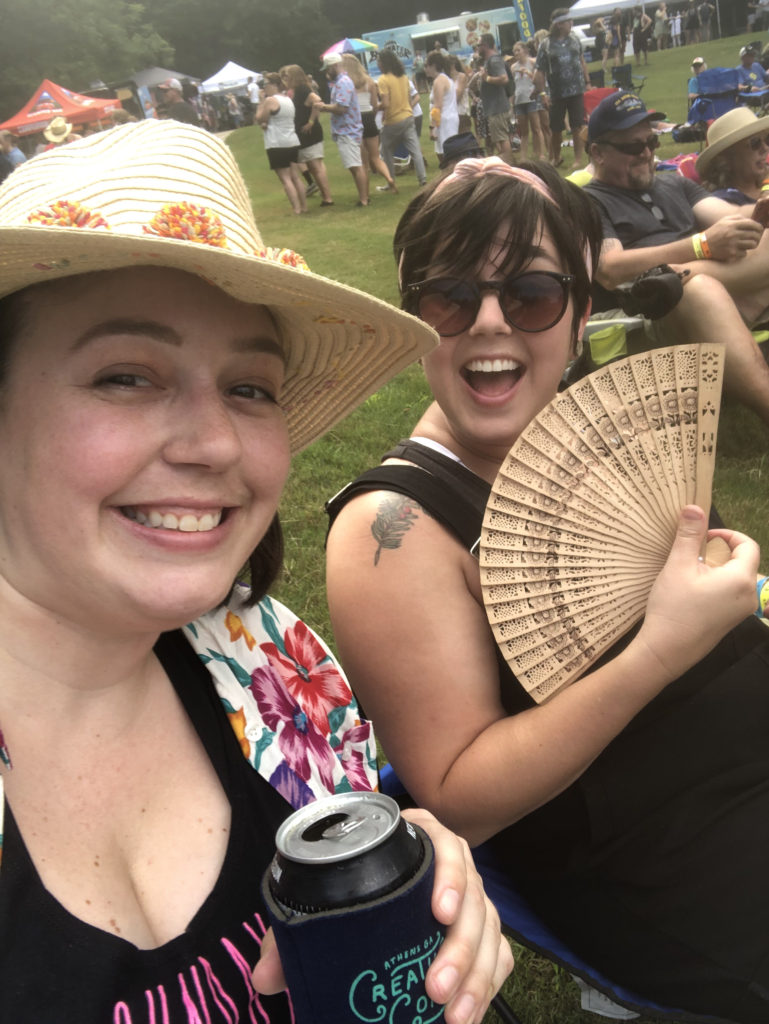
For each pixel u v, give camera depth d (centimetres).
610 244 218
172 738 51
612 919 72
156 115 946
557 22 584
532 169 77
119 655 47
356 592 69
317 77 1994
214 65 2816
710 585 62
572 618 67
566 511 65
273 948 43
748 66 649
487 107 636
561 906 75
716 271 207
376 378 61
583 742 64
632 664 63
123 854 46
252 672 57
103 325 41
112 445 41
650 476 64
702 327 198
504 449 80
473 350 76
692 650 62
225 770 52
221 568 45
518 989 100
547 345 76
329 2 3291
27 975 40
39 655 45
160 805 49
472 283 74
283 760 55
